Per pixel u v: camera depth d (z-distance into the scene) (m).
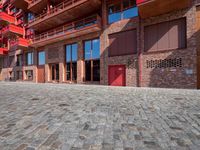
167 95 8.65
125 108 5.75
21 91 10.99
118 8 16.61
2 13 29.62
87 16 20.06
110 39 17.09
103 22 17.50
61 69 21.92
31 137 3.31
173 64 13.02
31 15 28.56
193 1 12.24
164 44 13.62
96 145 2.95
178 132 3.57
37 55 26.56
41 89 12.41
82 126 3.93
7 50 33.47
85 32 18.42
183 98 7.65
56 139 3.21
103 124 4.07
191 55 12.20
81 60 19.56
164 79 13.42
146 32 14.61
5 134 3.47
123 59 15.95
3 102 6.87
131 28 15.38
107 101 7.05
